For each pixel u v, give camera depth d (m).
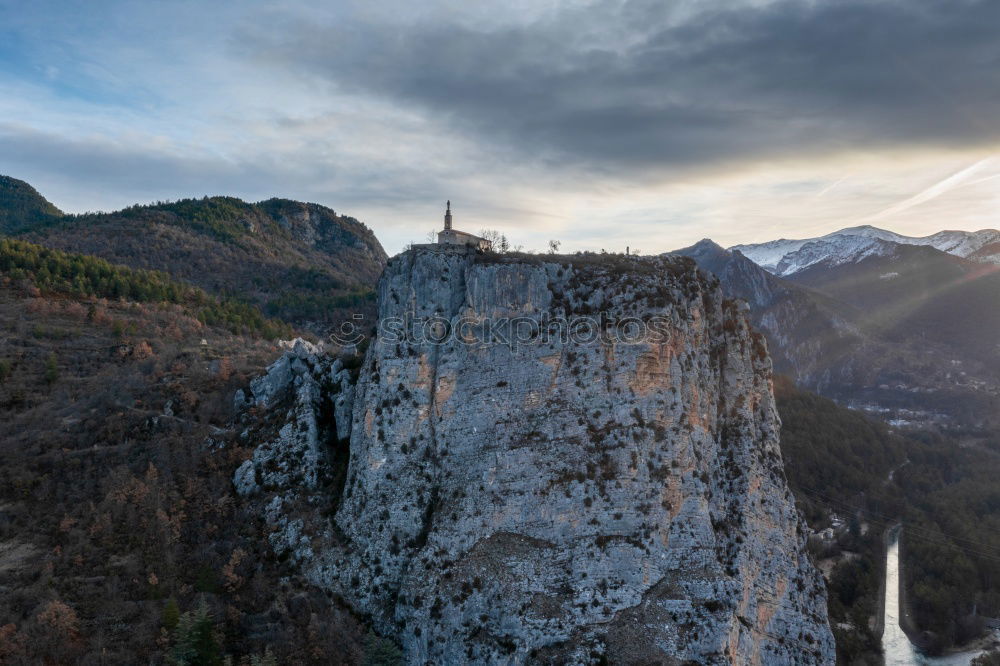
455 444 94.44
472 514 89.62
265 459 106.19
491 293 96.69
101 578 90.56
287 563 94.19
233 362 134.38
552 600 83.81
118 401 119.38
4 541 95.44
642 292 94.75
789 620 95.00
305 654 83.62
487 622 83.50
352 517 95.19
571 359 93.81
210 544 96.31
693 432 93.81
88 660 79.81
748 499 96.00
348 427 107.62
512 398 93.88
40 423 115.12
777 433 103.88
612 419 91.19
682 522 88.81
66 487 103.62
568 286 96.94
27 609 85.56
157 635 83.50
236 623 86.62
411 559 90.81
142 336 149.38
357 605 89.69
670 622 82.94
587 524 87.38
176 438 111.19
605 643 81.44
